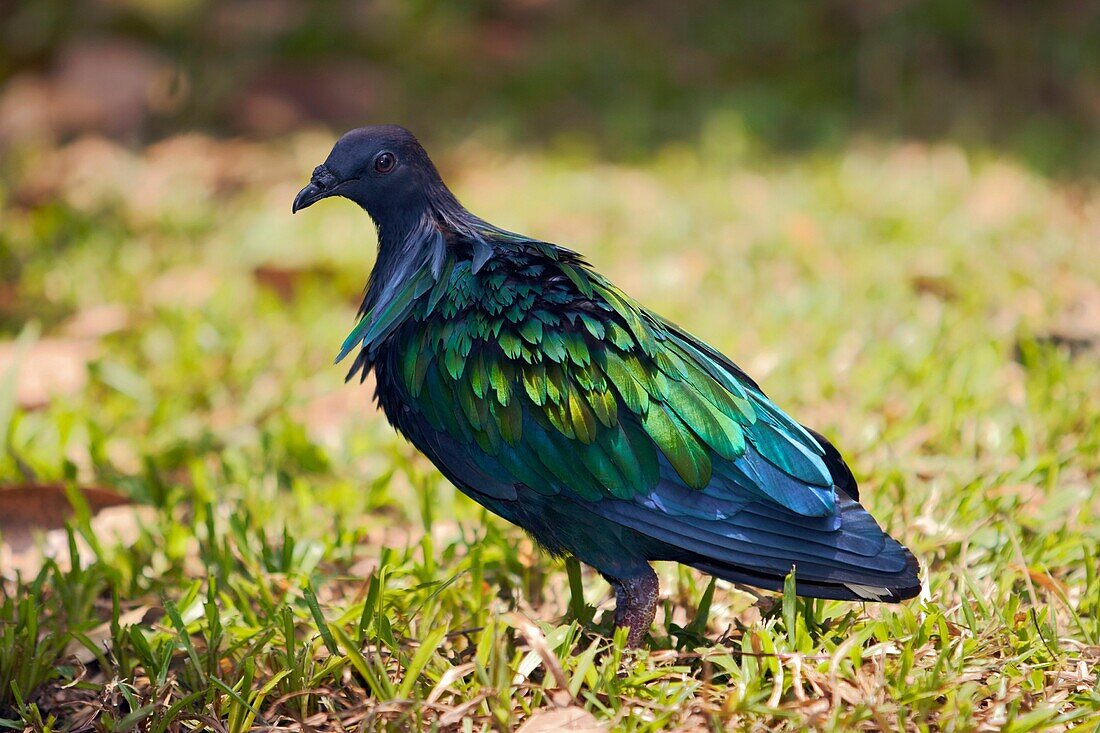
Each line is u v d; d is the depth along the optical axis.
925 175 18.05
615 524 7.78
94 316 14.27
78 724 7.75
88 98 21.56
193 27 22.72
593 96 22.20
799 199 17.23
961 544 9.10
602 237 16.30
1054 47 21.97
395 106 22.16
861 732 7.04
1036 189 17.41
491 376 7.75
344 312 14.70
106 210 17.73
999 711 7.10
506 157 19.78
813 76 22.20
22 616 8.43
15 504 10.22
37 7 23.09
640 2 24.88
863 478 10.23
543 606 9.18
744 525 7.50
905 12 22.34
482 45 24.00
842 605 8.35
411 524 10.46
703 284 14.84
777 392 11.98
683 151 19.67
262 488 10.82
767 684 7.46
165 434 12.09
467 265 8.22
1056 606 8.54
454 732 7.20
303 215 17.56
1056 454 10.42
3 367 12.93
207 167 19.86
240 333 13.85
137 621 8.80
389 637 7.82
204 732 7.55
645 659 7.70
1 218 17.66
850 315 13.71
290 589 9.16
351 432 11.88
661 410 7.59
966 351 12.22
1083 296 13.82
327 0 24.14
